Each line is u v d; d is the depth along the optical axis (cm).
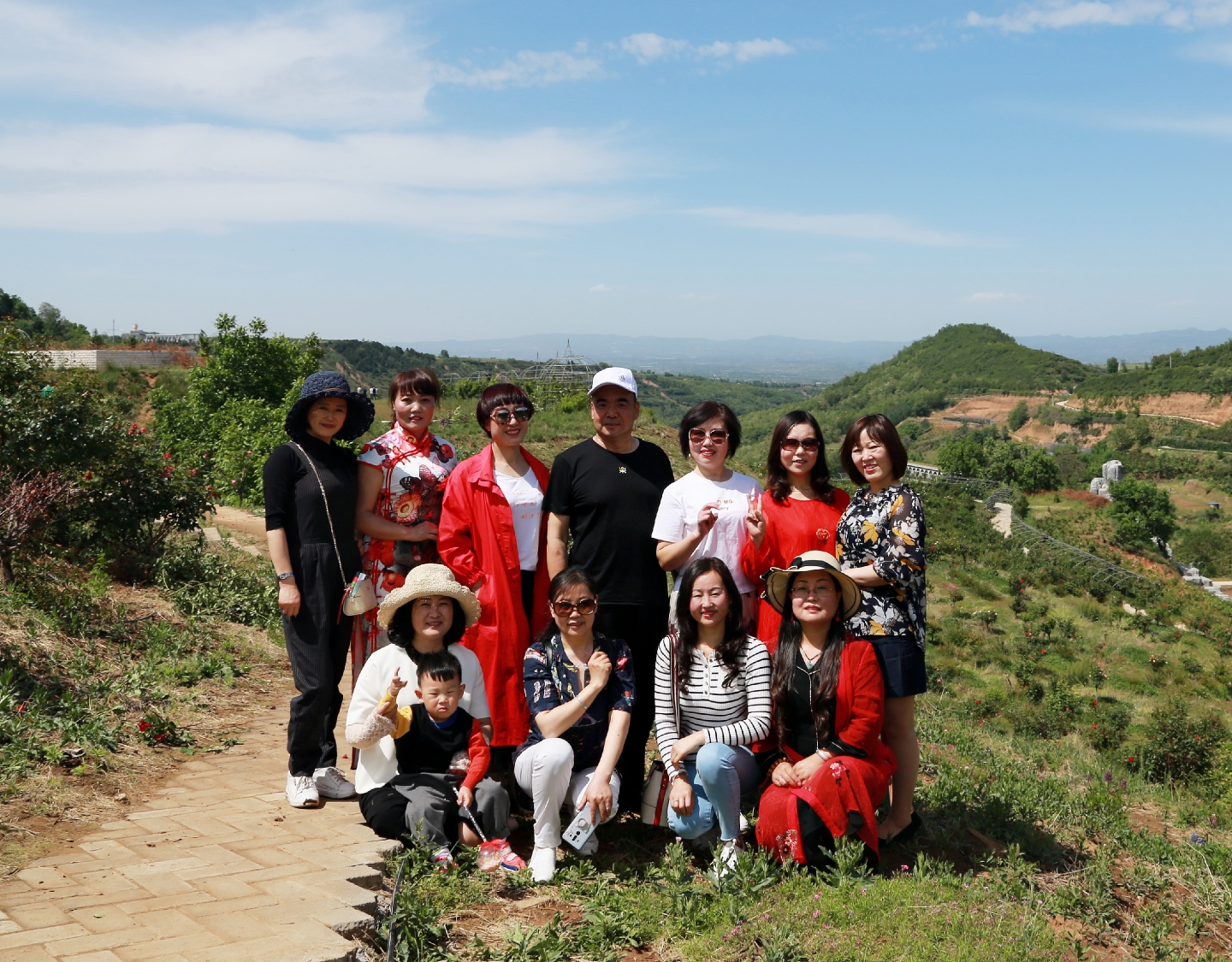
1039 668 2127
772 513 447
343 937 275
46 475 780
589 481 423
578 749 406
